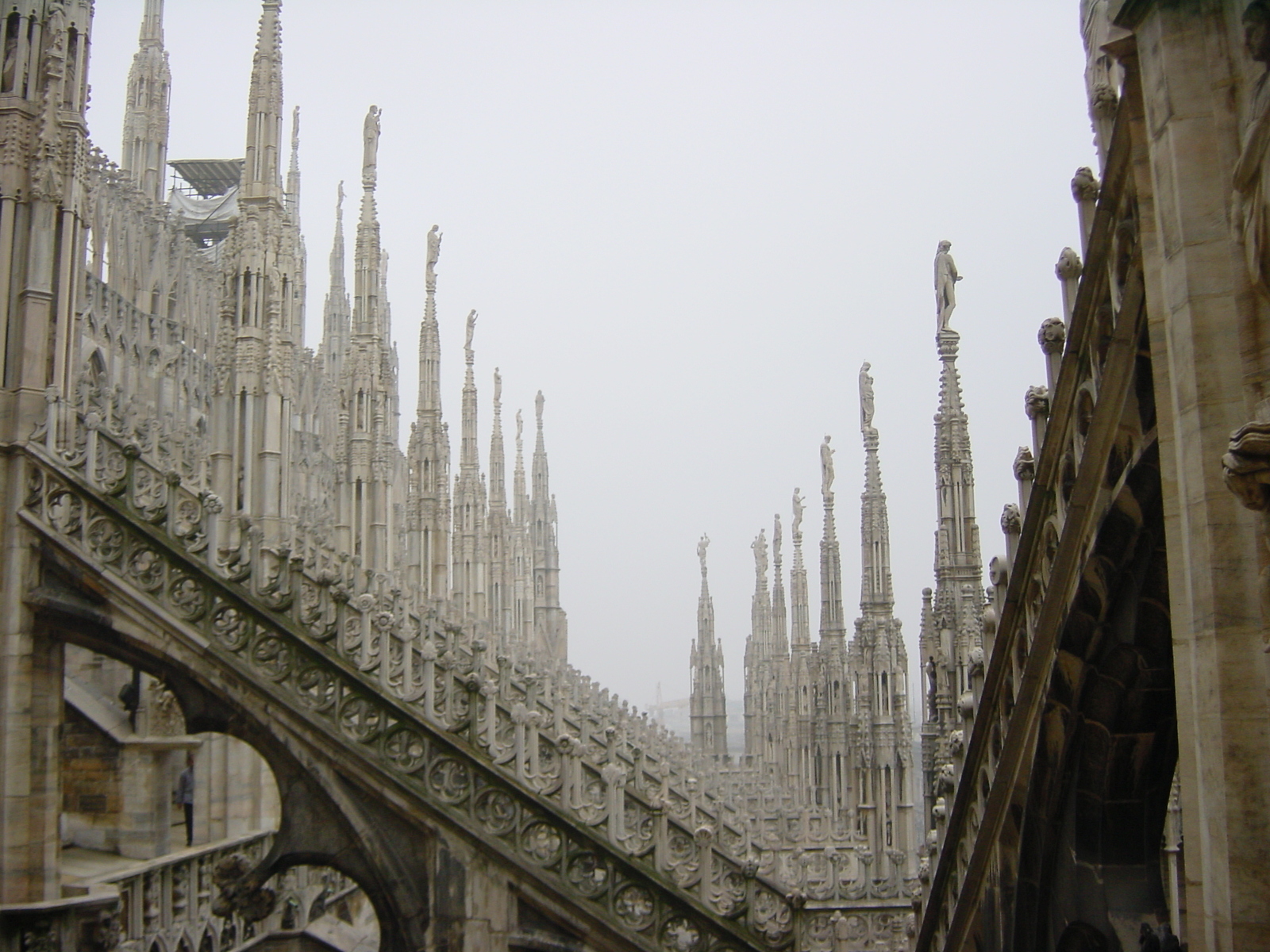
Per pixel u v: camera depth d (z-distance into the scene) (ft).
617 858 44.09
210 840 74.59
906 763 97.09
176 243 143.33
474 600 185.78
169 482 51.24
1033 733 30.63
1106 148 24.23
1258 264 16.58
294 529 81.00
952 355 66.39
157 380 131.13
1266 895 16.66
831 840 88.99
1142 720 28.96
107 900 54.29
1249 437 15.12
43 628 51.88
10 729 50.78
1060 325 28.37
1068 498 27.02
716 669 251.19
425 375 136.87
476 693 46.98
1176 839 51.37
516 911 44.52
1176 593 19.10
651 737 114.62
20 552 51.57
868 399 103.86
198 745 74.54
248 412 78.02
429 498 134.51
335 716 47.37
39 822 51.75
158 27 171.94
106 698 76.18
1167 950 29.73
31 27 59.00
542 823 45.03
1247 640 17.11
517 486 260.83
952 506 64.69
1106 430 24.88
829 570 132.05
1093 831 30.48
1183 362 18.25
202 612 49.47
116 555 51.01
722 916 43.21
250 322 79.10
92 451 52.26
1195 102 18.30
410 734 46.65
